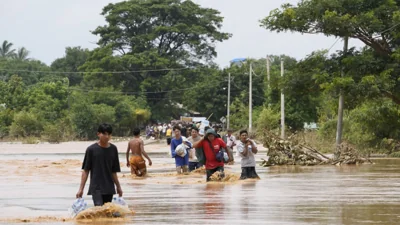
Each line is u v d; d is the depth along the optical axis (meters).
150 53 167.75
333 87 54.59
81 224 19.20
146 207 22.77
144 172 37.94
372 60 56.59
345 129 72.12
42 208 23.22
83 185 20.62
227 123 128.88
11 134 136.25
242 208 21.97
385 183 31.70
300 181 33.12
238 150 34.22
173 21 177.38
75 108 141.50
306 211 21.05
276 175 37.59
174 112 177.38
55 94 156.12
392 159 56.38
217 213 20.80
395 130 65.00
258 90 144.62
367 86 54.25
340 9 57.56
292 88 59.84
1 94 154.50
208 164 33.22
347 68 57.88
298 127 102.69
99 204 20.42
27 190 29.88
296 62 60.72
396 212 20.73
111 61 166.75
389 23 57.34
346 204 22.92
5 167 47.22
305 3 58.47
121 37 175.50
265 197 25.42
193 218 19.80
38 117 142.00
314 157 48.31
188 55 174.88
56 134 127.94
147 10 174.50
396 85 56.69
